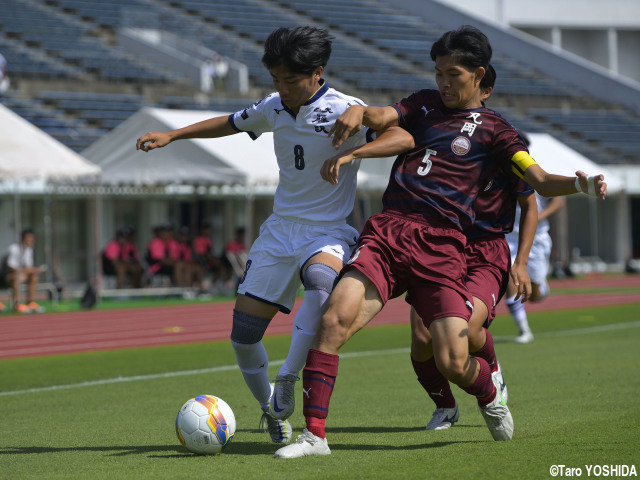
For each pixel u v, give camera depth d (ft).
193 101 334.85
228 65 357.20
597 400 73.46
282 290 56.90
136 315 194.08
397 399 78.95
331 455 52.01
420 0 475.31
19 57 331.16
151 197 290.97
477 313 53.16
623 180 333.42
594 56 511.40
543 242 122.31
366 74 397.19
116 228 286.05
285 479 45.14
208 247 261.24
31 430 67.46
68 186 238.68
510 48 462.60
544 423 62.49
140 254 289.53
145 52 364.17
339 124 50.80
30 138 197.47
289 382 55.47
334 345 50.55
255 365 58.39
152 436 62.75
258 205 311.47
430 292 51.57
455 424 64.85
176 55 355.56
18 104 301.02
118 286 244.01
